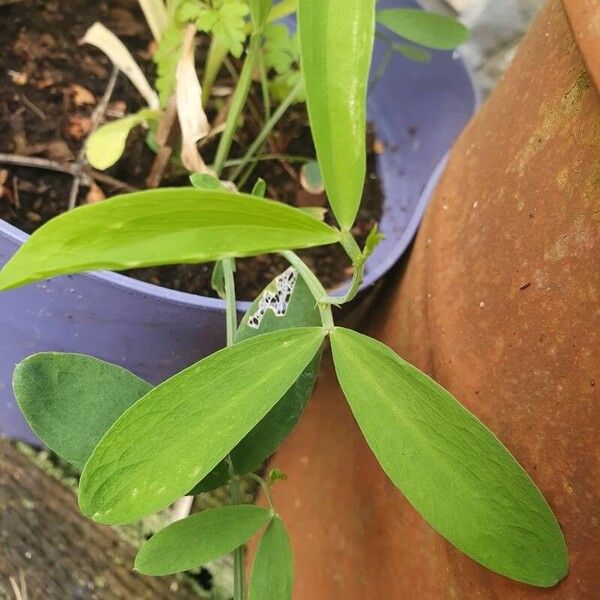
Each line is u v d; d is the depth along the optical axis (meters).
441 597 0.19
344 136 0.14
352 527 0.24
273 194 0.30
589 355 0.13
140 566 0.16
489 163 0.19
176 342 0.25
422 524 0.20
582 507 0.14
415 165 0.34
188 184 0.28
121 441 0.14
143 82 0.27
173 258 0.11
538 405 0.15
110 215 0.10
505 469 0.14
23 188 0.26
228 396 0.14
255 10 0.22
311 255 0.29
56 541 0.30
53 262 0.10
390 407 0.15
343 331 0.15
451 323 0.19
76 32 0.30
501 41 0.34
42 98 0.28
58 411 0.16
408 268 0.25
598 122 0.14
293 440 0.30
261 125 0.31
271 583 0.17
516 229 0.16
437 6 0.34
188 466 0.14
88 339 0.25
